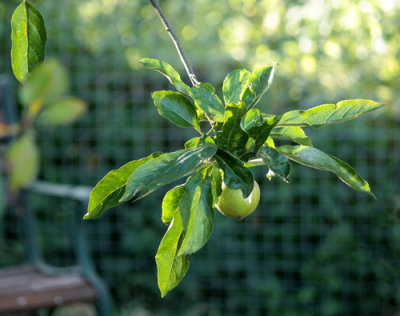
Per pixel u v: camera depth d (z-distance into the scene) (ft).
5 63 12.96
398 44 11.53
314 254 12.26
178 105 2.93
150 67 2.96
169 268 2.84
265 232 12.39
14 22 3.13
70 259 13.03
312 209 12.19
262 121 2.77
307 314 12.10
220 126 2.83
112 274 12.95
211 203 2.71
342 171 2.93
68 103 1.55
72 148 13.06
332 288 11.96
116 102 13.06
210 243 12.49
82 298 8.10
